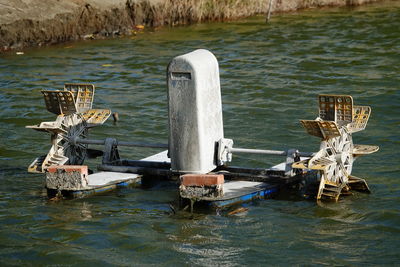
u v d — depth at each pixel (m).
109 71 20.81
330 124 9.79
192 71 9.90
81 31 26.56
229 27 28.00
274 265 8.09
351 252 8.43
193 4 29.27
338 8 32.59
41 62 22.39
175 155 10.34
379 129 14.40
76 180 10.33
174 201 10.30
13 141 14.00
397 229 9.13
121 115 15.94
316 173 11.13
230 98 17.33
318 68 20.44
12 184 11.28
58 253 8.50
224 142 10.66
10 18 24.92
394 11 31.05
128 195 10.57
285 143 13.59
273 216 9.59
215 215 9.63
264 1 31.20
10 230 9.23
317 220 9.45
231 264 8.13
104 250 8.59
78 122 11.60
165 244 8.73
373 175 11.50
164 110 16.41
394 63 20.84
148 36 26.59
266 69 20.48
